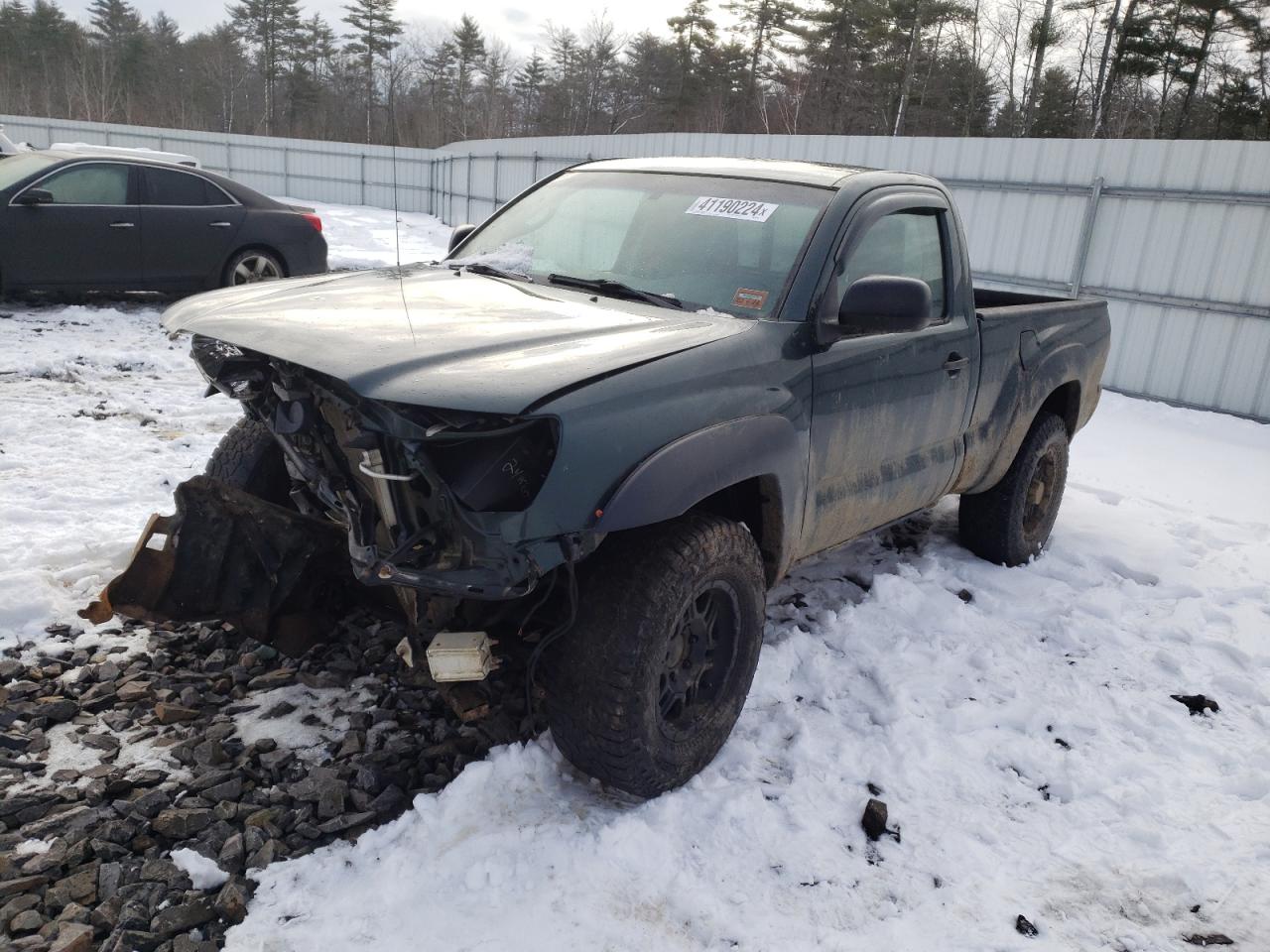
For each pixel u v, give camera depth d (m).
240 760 2.70
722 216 3.35
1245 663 3.86
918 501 3.88
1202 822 2.81
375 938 2.11
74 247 9.22
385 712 2.98
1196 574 4.81
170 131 33.53
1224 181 9.63
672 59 52.62
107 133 33.66
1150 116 38.88
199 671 3.17
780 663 3.45
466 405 2.09
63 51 68.75
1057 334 4.63
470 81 50.47
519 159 22.48
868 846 2.60
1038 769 3.02
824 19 46.94
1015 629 4.02
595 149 18.75
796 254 3.12
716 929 2.24
